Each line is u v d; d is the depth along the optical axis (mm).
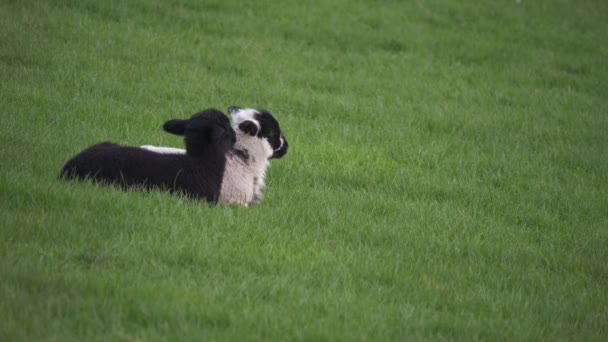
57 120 15773
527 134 20438
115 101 17719
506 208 15242
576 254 13016
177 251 10461
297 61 23594
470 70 25438
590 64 27703
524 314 10305
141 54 21312
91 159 12031
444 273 11344
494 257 12391
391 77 23750
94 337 8102
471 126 20297
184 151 12266
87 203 11258
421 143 18688
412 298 10258
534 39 29562
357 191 14852
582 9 34375
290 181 14953
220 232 11195
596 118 22406
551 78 25797
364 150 17344
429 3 31469
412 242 12453
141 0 25438
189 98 18953
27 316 8180
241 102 19359
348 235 12352
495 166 17828
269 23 26312
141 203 11438
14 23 21047
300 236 11820
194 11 25953
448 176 16750
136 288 9148
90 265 9750
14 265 9234
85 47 20859
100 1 24438
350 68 23938
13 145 13664
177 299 9023
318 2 29047
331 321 9117
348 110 20125
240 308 9117
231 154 12352
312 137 17766
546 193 16312
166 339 8227
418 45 26844
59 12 23000
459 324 9578
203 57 22172
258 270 10461
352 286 10305
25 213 10812
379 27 27953
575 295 11117
